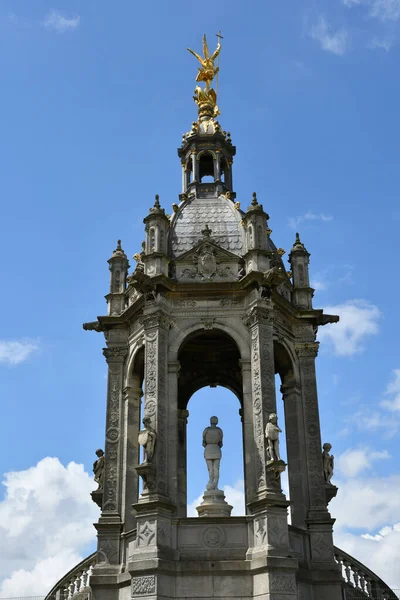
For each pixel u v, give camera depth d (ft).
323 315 112.47
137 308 107.24
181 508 115.96
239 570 87.71
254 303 101.55
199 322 103.04
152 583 85.51
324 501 100.01
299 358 109.19
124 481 101.04
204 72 140.36
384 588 105.70
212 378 124.57
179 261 106.22
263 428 94.68
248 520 91.30
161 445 94.43
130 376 107.34
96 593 93.61
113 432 104.88
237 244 109.70
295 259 116.16
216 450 104.53
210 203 118.83
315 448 103.45
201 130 132.87
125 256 117.70
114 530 98.02
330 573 94.79
